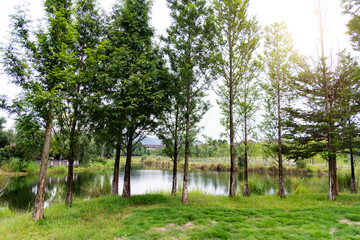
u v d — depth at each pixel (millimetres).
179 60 11180
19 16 7520
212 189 19781
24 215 8469
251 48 12305
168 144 13469
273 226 6746
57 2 8625
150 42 12188
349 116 12047
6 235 6070
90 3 10961
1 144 35625
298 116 12961
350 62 12703
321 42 12797
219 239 5641
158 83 11156
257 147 15344
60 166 35719
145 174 34969
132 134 11359
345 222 7195
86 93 10102
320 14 12789
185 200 10211
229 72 12602
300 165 31828
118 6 11922
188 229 6375
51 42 7852
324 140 13227
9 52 7234
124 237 5816
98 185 15414
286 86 13602
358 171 21734
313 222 7148
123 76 10219
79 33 10000
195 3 11281
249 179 18500
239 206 9750
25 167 30062
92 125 10531
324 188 17953
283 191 12695
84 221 7508
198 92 11461
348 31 13930
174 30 11266
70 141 10109
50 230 6473
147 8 12273
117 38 11180
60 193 16391
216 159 48938
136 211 8617
